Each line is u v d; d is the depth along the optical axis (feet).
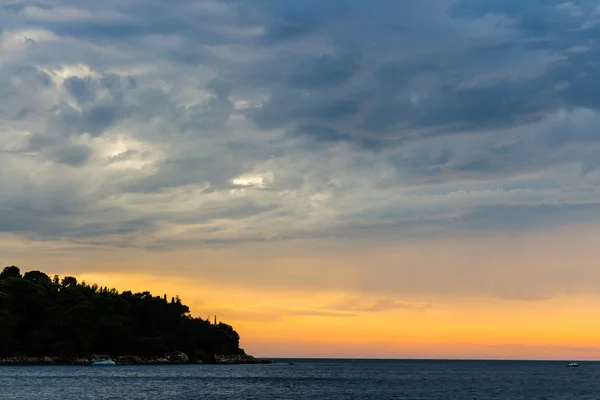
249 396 626.64
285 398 608.60
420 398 624.59
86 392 625.00
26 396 574.56
